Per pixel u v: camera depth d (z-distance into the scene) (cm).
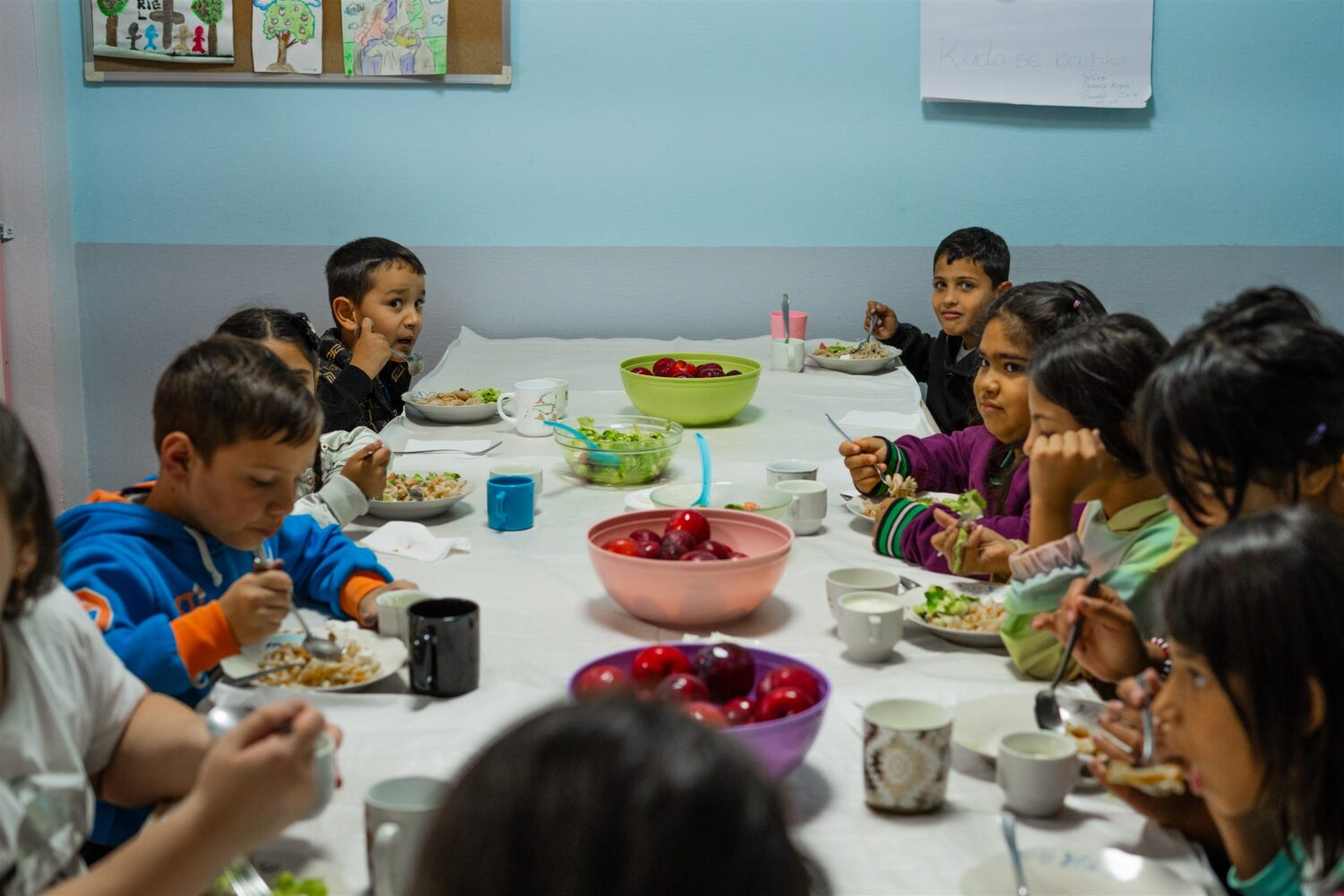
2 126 373
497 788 44
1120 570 146
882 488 216
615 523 167
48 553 93
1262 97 388
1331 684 84
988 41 382
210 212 396
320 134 391
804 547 192
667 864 42
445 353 362
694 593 149
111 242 398
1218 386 111
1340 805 85
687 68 388
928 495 219
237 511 139
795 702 110
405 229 400
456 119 391
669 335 409
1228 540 89
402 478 217
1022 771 106
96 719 107
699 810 43
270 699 128
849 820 107
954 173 395
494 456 250
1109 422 149
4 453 86
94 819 114
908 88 389
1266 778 87
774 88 389
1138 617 145
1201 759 91
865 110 390
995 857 98
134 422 411
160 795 108
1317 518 88
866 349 351
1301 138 391
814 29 385
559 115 391
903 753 106
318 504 186
